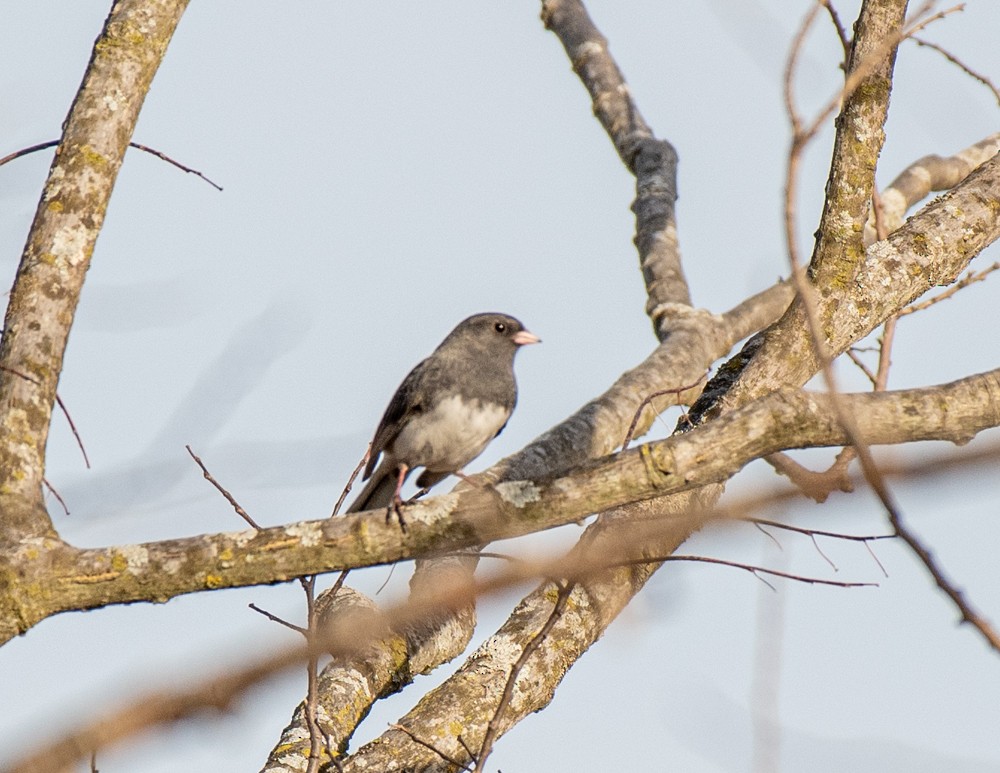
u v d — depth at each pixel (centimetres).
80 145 791
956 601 427
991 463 342
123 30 823
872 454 362
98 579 652
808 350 826
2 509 675
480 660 917
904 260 873
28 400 714
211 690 281
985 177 944
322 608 768
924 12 630
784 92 486
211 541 659
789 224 482
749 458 639
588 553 388
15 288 753
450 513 652
